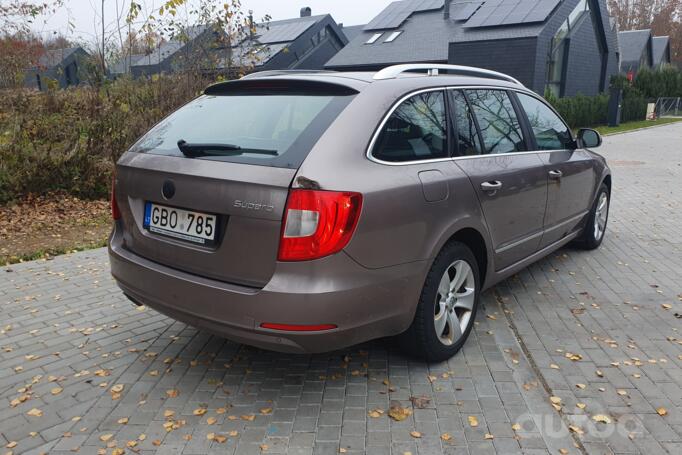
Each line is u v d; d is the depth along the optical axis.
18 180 7.75
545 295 4.70
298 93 3.28
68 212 7.70
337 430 2.87
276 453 2.70
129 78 11.66
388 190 2.89
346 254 2.71
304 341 2.72
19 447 2.76
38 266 5.57
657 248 6.08
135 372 3.48
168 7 10.20
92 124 8.92
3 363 3.61
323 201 2.63
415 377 3.37
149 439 2.81
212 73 12.03
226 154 2.93
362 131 2.94
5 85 12.52
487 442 2.76
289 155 2.78
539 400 3.12
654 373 3.41
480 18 26.06
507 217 3.92
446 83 3.71
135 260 3.25
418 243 3.07
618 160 14.75
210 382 3.36
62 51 13.57
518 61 23.14
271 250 2.69
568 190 4.88
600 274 5.22
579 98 27.02
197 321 2.97
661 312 4.34
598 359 3.59
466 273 3.59
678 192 9.64
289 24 34.16
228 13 11.52
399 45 29.59
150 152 3.30
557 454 2.68
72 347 3.83
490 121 4.00
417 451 2.70
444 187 3.27
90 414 3.04
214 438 2.81
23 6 11.71
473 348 3.74
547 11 23.81
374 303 2.89
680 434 2.82
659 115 37.41
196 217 2.96
